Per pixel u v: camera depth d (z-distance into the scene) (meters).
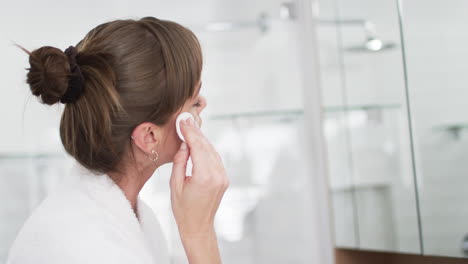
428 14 0.96
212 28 1.60
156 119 0.64
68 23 1.50
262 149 1.59
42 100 0.62
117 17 1.53
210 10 1.63
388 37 1.06
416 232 1.01
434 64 0.95
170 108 0.64
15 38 1.45
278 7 1.62
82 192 0.63
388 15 1.06
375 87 1.10
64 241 0.58
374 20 1.09
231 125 1.58
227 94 1.62
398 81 1.04
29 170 1.43
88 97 0.61
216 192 0.68
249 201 1.59
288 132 1.59
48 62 0.59
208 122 1.57
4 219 1.41
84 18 1.51
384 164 1.09
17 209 1.41
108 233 0.61
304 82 1.33
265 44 1.64
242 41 1.63
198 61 0.65
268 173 1.60
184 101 0.65
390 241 1.08
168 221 1.47
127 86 0.61
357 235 1.18
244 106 1.63
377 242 1.12
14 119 1.44
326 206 1.27
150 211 0.78
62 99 0.62
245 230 1.59
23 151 1.44
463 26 0.89
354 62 1.16
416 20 0.99
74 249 0.58
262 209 1.59
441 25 0.93
